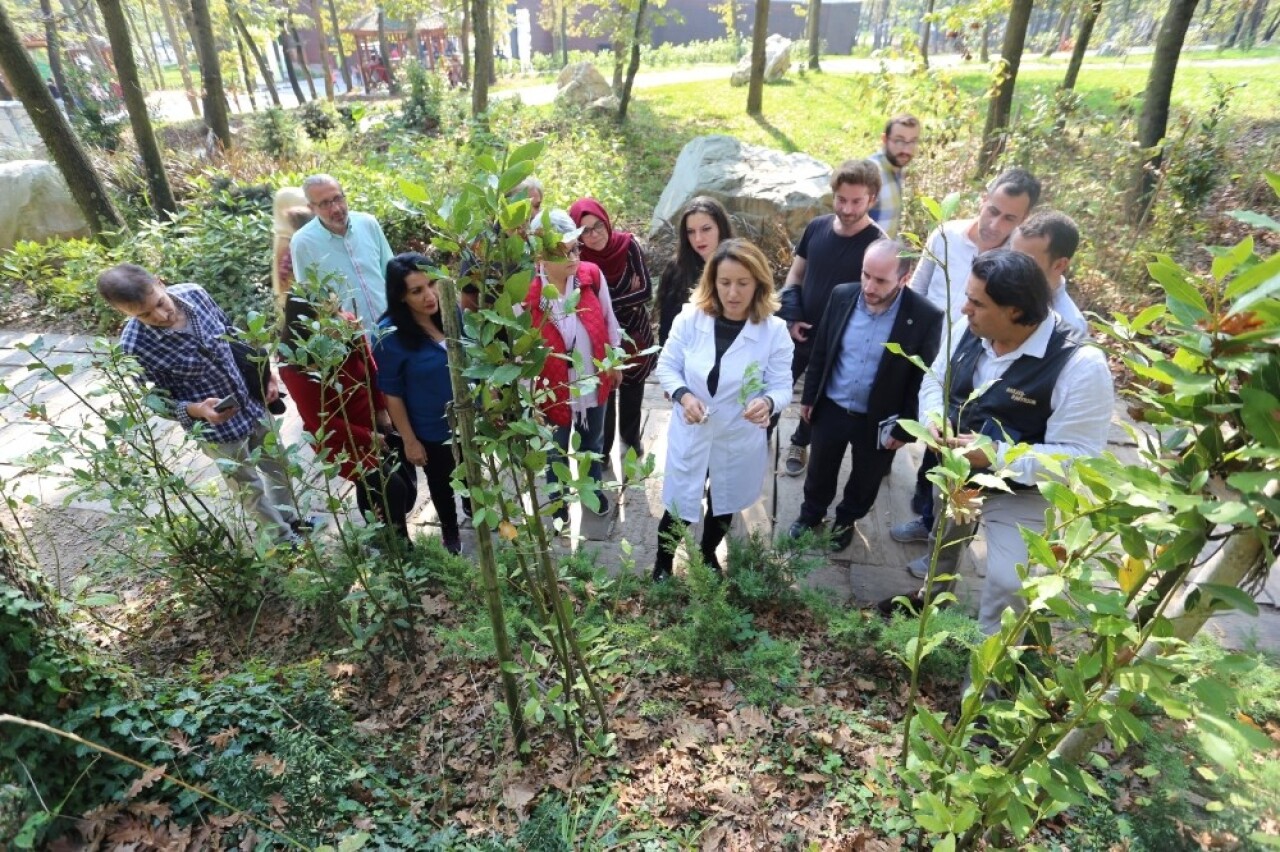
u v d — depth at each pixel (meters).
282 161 11.54
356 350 3.35
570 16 34.41
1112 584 2.28
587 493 1.87
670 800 2.46
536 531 2.10
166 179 8.66
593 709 2.82
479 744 2.70
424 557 3.46
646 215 9.42
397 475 3.65
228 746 2.47
